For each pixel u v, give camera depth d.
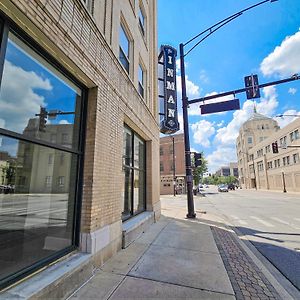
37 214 3.54
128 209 7.53
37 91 3.55
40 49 3.48
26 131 3.34
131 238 6.27
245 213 13.72
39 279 3.03
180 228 8.38
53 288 3.01
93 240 4.21
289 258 5.54
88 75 4.40
